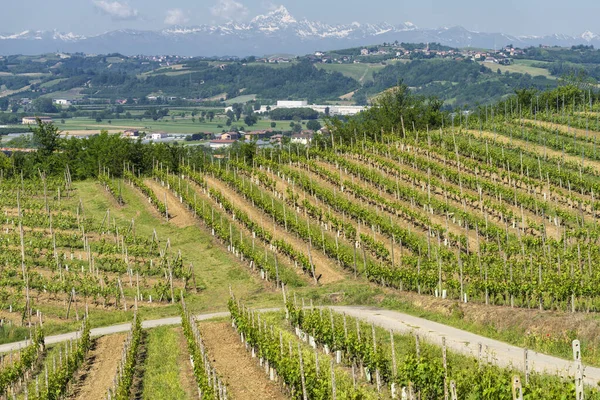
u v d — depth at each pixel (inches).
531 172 3585.1
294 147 5305.1
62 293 2923.2
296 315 2103.8
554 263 2377.0
